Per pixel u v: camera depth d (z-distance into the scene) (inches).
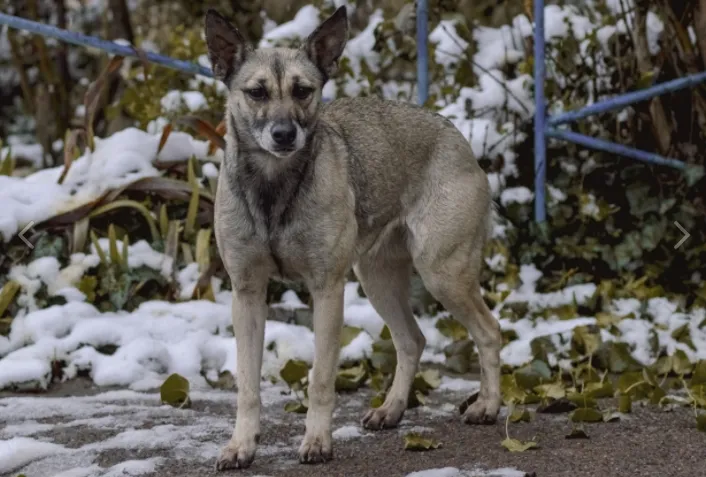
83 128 299.3
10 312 263.9
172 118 323.3
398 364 219.1
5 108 485.7
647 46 308.5
